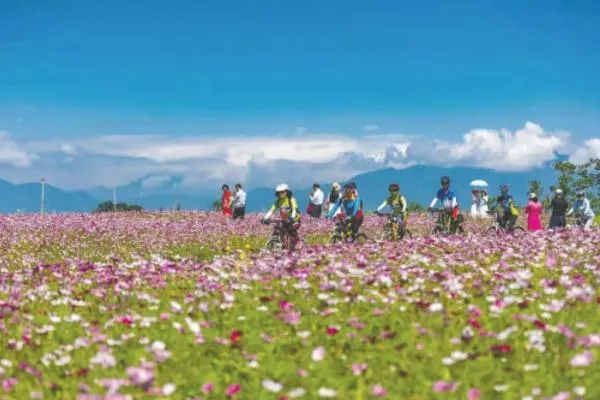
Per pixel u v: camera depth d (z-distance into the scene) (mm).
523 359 8039
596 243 18844
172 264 15961
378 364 8109
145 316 10984
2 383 7770
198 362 8492
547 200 53219
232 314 10688
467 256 16406
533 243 18641
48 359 8602
